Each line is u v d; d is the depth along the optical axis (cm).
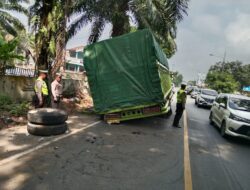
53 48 1245
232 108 1116
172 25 1888
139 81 1102
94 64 1149
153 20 1702
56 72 1327
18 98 1336
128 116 1134
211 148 915
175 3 1742
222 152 877
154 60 1074
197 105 2503
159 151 801
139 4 1689
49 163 618
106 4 1684
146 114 1119
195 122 1462
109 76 1136
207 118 1697
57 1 1234
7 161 609
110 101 1137
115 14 1683
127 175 590
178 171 646
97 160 667
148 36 1083
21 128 905
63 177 550
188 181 590
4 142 744
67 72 2252
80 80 2047
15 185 498
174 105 2267
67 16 1351
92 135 912
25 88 1370
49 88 1198
